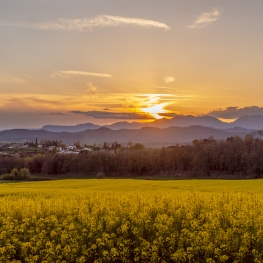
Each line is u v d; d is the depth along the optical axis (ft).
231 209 46.26
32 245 43.39
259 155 285.43
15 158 401.29
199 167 314.35
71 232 43.50
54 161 361.92
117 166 347.97
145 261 39.60
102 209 51.06
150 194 66.28
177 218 45.70
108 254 39.58
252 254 37.27
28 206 54.90
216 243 37.91
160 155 344.69
